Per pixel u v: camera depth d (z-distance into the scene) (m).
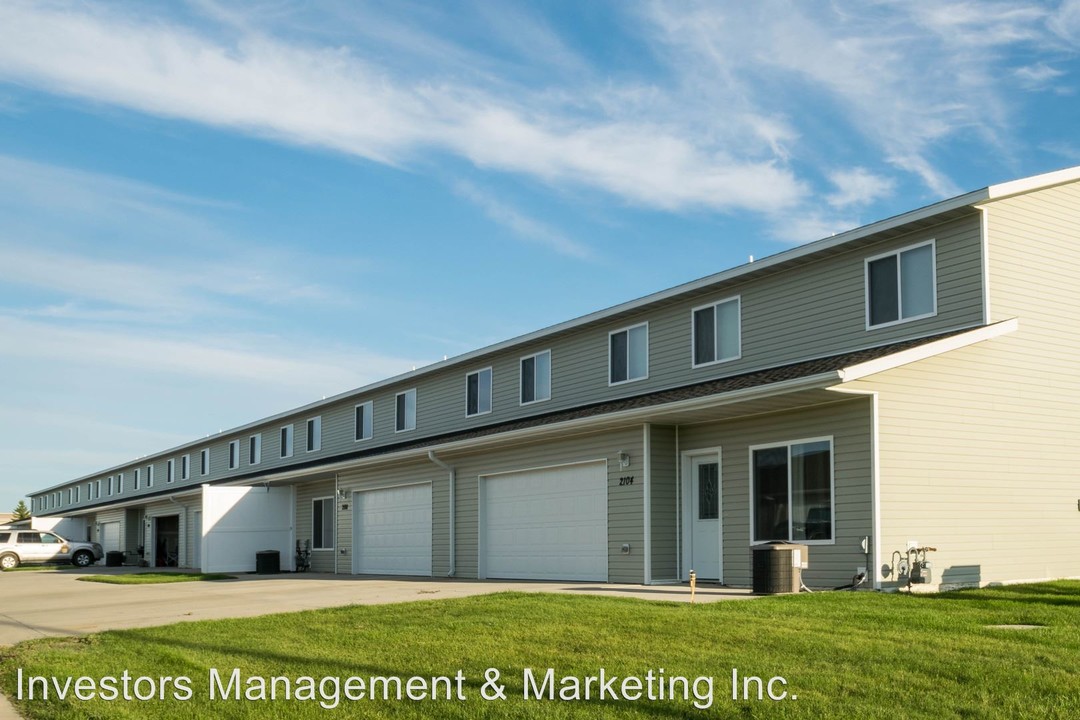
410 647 10.48
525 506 21.59
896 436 15.31
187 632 12.24
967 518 15.97
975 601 13.40
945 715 7.30
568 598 14.09
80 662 10.34
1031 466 16.94
